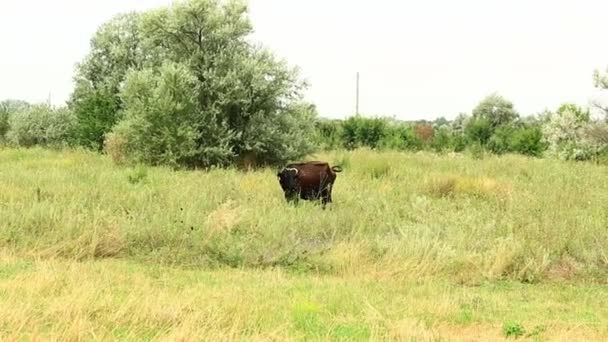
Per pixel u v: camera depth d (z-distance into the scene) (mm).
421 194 15336
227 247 9562
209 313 5980
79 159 22047
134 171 16859
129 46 32906
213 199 12758
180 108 20719
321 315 6496
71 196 12312
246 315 6090
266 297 7129
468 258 9211
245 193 13594
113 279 7668
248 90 21781
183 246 9578
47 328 5484
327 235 10695
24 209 10375
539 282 8883
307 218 11039
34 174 16156
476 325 6441
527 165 21953
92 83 33906
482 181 16297
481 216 11711
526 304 7559
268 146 21812
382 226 11031
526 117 54688
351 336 5688
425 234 10094
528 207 12312
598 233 10555
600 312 7262
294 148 22234
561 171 19141
